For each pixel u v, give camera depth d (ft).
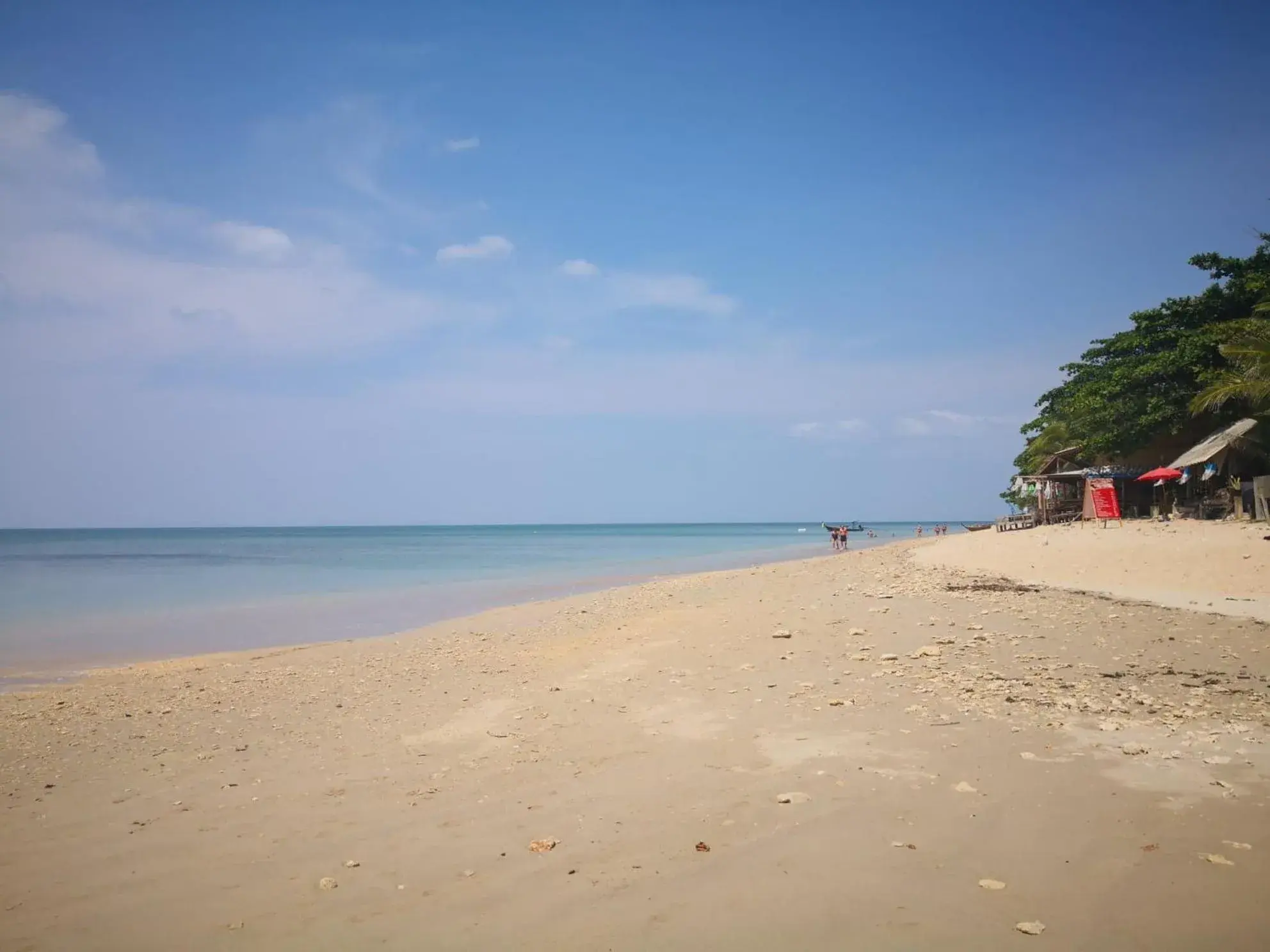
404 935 16.39
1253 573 70.33
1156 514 126.82
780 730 30.66
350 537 556.92
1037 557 93.25
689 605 77.00
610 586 121.80
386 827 22.82
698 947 15.28
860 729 30.01
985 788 23.13
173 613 93.04
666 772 26.43
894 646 46.91
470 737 32.99
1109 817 20.70
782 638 51.85
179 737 35.86
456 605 98.43
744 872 18.48
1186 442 141.38
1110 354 167.12
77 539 558.56
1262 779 23.15
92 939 16.72
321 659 59.06
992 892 16.96
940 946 14.92
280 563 202.39
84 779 29.48
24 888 19.54
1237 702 32.40
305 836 22.47
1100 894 16.66
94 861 21.25
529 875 19.04
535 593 112.88
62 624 83.76
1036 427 192.24
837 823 21.04
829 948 15.03
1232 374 117.60
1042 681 36.73
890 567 107.76
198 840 22.49
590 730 32.76
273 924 17.13
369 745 32.78
